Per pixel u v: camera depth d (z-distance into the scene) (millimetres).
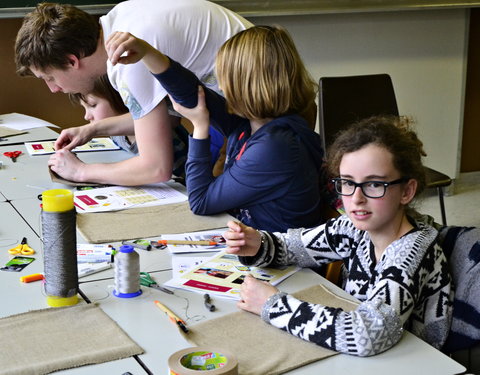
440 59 4422
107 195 2035
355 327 1123
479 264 1303
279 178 1808
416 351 1136
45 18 2062
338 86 3137
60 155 2189
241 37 1790
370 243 1383
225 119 1950
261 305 1250
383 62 4254
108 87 2344
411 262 1257
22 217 1827
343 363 1094
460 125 4621
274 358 1096
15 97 3643
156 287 1380
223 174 1861
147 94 2012
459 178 4777
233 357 992
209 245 1641
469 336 1292
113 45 1756
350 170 1273
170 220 1827
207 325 1215
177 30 2088
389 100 3238
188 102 1863
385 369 1076
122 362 1076
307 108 1892
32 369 1035
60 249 1245
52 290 1268
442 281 1296
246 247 1484
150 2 2145
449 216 4227
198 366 991
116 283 1334
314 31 3994
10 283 1378
